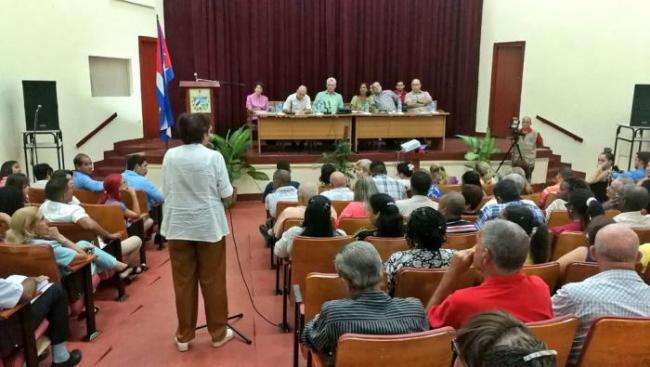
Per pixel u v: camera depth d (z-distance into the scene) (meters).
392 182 4.45
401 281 2.15
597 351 1.69
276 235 3.51
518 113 9.48
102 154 7.75
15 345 2.27
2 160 5.95
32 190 4.42
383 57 9.74
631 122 7.27
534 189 8.19
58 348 2.56
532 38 8.98
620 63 7.77
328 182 5.33
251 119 8.24
